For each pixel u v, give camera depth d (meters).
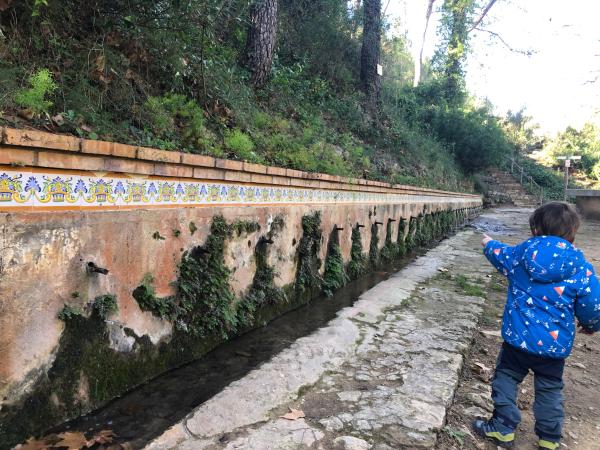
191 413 2.55
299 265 5.14
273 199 4.54
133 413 2.65
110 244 2.71
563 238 2.61
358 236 6.81
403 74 27.09
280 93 8.30
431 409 2.77
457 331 4.32
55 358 2.40
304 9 11.73
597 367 3.91
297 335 4.14
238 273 4.02
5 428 2.16
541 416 2.57
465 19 24.25
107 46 3.81
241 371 3.31
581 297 2.47
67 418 2.47
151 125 3.75
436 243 11.75
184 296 3.33
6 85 2.69
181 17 4.50
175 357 3.29
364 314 4.67
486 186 28.70
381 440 2.42
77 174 2.47
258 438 2.37
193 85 5.11
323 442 2.37
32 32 3.33
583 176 34.59
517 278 2.69
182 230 3.31
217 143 4.50
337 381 3.14
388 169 10.16
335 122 10.48
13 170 2.14
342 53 12.71
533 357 2.56
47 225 2.32
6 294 2.14
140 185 2.92
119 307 2.80
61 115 2.89
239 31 6.73
